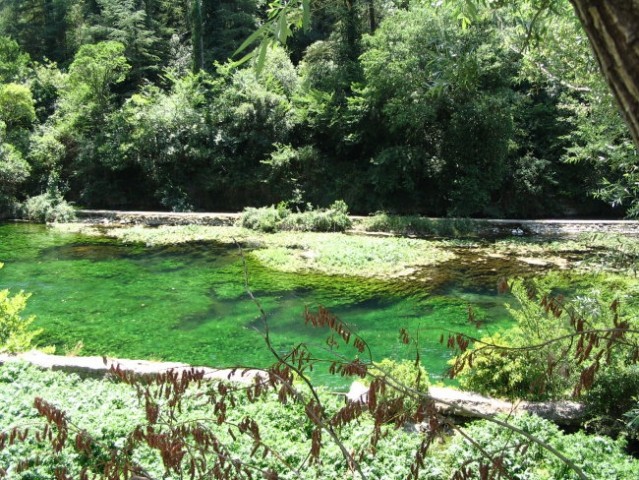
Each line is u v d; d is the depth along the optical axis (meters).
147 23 43.00
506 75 22.78
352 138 26.56
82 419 5.64
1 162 26.06
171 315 12.47
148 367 7.49
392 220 22.47
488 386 7.11
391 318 12.16
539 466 5.40
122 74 31.70
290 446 5.39
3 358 7.89
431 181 26.30
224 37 40.53
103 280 15.46
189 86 30.39
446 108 24.70
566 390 6.85
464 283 14.85
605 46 1.41
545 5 4.70
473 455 5.30
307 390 6.64
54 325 11.85
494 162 24.67
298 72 32.81
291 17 2.55
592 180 26.02
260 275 15.83
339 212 23.00
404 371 7.12
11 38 43.28
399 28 23.75
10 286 14.86
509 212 26.55
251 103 28.72
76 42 43.62
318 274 15.85
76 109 30.67
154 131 28.08
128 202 29.03
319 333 11.24
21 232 22.72
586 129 8.07
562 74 7.80
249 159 28.88
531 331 6.89
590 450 5.59
